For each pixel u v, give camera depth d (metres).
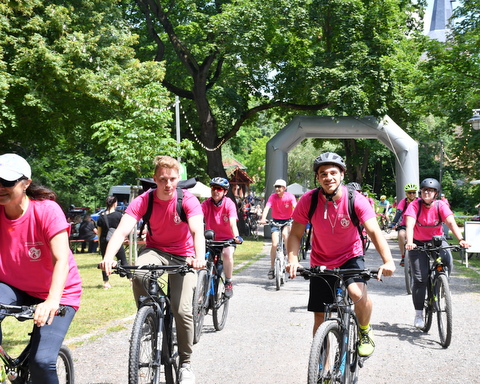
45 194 3.62
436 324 7.96
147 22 28.45
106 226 12.12
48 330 3.54
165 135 15.40
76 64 21.05
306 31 26.20
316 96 26.42
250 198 52.47
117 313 8.67
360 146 42.09
